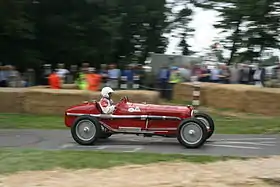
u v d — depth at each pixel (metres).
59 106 17.97
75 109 12.06
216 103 19.47
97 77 19.88
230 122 15.84
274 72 22.58
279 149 10.82
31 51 32.25
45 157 9.35
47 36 33.47
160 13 41.81
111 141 12.27
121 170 8.21
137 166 8.55
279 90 17.64
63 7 33.22
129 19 39.28
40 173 8.04
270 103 17.48
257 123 15.41
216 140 12.31
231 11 35.72
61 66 24.84
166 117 11.54
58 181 7.48
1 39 31.69
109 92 12.12
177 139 11.98
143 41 44.47
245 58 35.72
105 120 11.91
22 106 18.39
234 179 7.46
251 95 17.94
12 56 32.12
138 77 22.53
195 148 11.00
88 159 9.17
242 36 36.03
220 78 22.97
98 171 8.17
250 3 30.52
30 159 9.13
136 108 11.77
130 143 11.92
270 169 8.13
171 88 22.31
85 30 33.53
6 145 11.55
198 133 11.02
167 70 22.56
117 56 40.59
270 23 32.06
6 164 8.68
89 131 11.60
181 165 8.62
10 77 22.59
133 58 42.94
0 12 28.86
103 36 34.31
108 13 34.91
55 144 11.75
